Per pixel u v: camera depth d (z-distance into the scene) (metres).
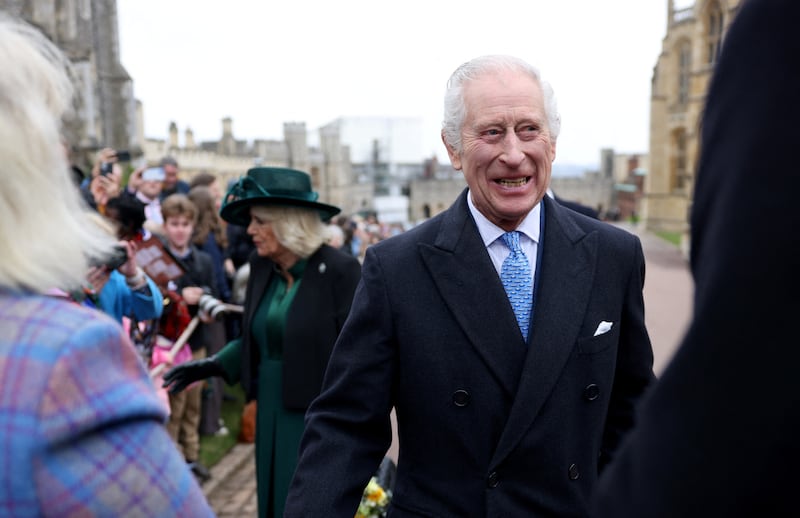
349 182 62.38
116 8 30.25
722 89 0.66
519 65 2.06
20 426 0.85
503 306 2.01
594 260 2.09
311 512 1.91
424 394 2.01
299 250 3.43
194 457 5.23
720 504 0.57
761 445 0.55
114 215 4.03
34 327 0.91
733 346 0.57
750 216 0.58
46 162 1.00
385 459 4.30
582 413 2.02
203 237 6.17
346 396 2.06
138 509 0.91
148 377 1.03
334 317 3.42
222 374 3.58
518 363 1.97
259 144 46.97
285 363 3.36
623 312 2.15
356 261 3.62
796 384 0.54
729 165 0.62
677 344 0.65
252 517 4.67
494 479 1.93
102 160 5.59
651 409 0.65
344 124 65.38
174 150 28.31
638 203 63.25
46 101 1.06
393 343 2.06
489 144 1.99
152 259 4.14
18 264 0.94
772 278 0.55
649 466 0.63
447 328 2.01
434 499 1.99
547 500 1.93
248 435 6.15
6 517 0.84
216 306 4.14
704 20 34.84
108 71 30.06
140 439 0.94
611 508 0.69
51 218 1.00
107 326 0.96
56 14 24.97
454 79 2.12
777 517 0.56
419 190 64.50
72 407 0.88
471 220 2.12
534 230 2.12
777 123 0.58
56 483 0.86
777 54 0.61
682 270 20.02
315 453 2.01
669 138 41.12
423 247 2.09
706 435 0.58
